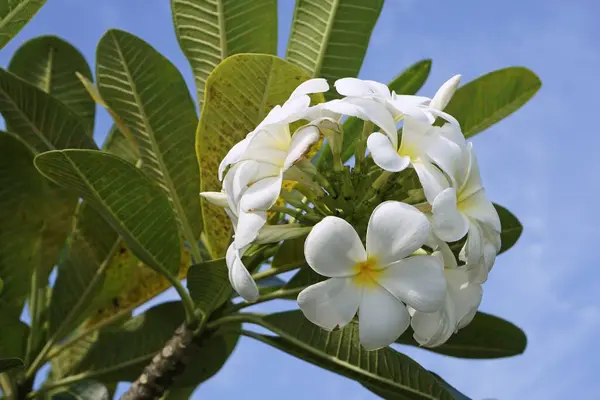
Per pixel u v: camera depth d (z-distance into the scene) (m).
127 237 0.71
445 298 0.60
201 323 0.72
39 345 0.77
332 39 0.76
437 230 0.59
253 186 0.61
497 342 0.79
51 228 0.77
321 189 0.64
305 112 0.61
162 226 0.71
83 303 0.78
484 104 0.77
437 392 0.67
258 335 0.73
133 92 0.74
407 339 0.76
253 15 0.75
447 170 0.60
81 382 0.78
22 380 0.76
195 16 0.75
